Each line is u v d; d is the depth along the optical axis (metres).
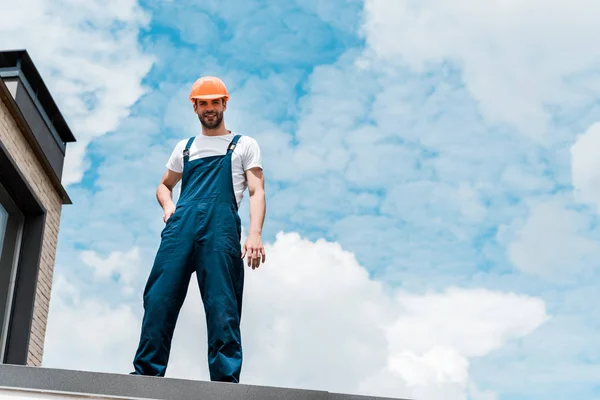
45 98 9.31
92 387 3.20
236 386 3.26
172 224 3.99
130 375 3.23
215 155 4.12
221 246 3.91
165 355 3.83
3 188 8.48
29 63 8.90
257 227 3.99
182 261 3.91
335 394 3.34
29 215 8.92
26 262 8.67
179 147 4.26
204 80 4.24
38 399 3.15
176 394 3.22
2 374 3.20
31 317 8.45
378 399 3.36
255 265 3.92
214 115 4.17
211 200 4.00
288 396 3.29
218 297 3.83
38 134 9.05
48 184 9.30
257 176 4.16
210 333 3.80
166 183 4.29
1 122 8.14
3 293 8.33
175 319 3.89
